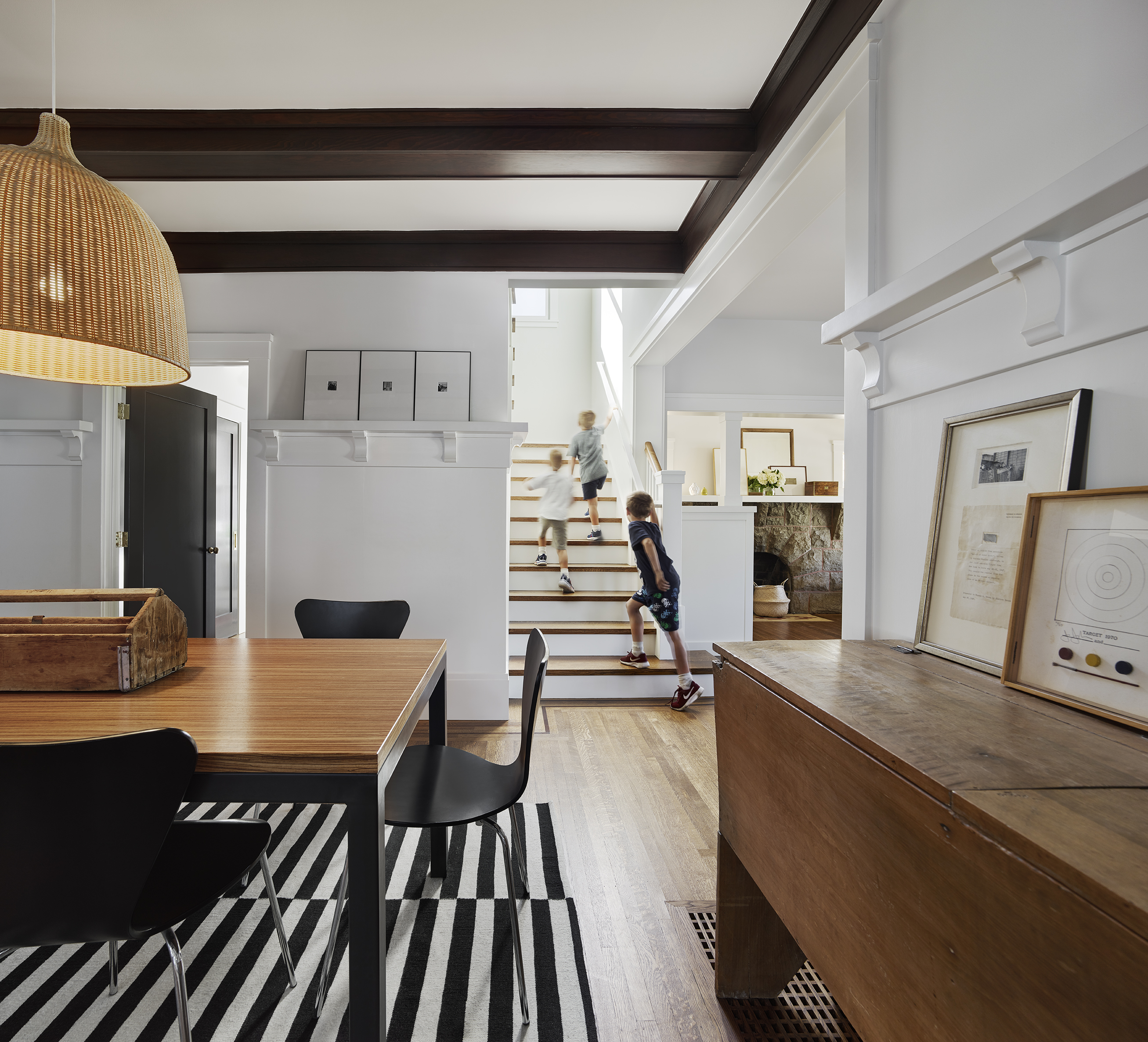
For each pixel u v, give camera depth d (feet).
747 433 25.86
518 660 15.03
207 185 10.62
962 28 4.83
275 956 6.00
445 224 12.19
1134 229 3.36
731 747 5.24
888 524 5.83
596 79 7.92
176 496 14.37
